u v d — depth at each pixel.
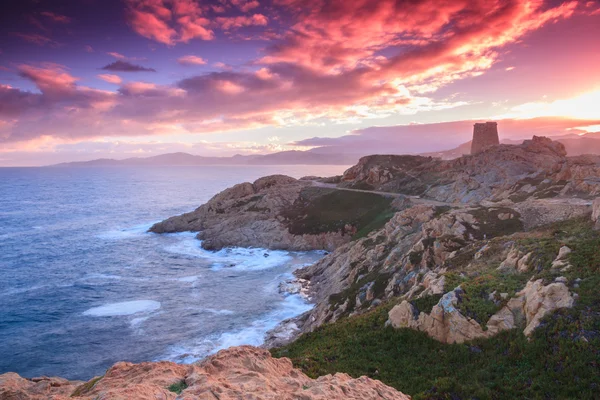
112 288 69.00
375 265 57.09
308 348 26.44
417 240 52.94
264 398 11.06
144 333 50.66
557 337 17.88
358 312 42.16
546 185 66.56
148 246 102.81
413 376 19.38
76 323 53.88
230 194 137.75
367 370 20.64
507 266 28.22
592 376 15.33
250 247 100.62
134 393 10.73
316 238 101.00
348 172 143.62
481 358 19.36
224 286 70.31
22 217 148.12
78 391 13.89
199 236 111.56
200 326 52.66
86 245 103.12
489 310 22.00
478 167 100.38
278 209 120.69
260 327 52.19
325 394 12.52
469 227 48.16
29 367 42.88
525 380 16.69
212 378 12.91
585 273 21.30
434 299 25.41
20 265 83.31
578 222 32.88
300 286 69.12
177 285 70.88
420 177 120.06
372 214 102.75
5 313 57.47
